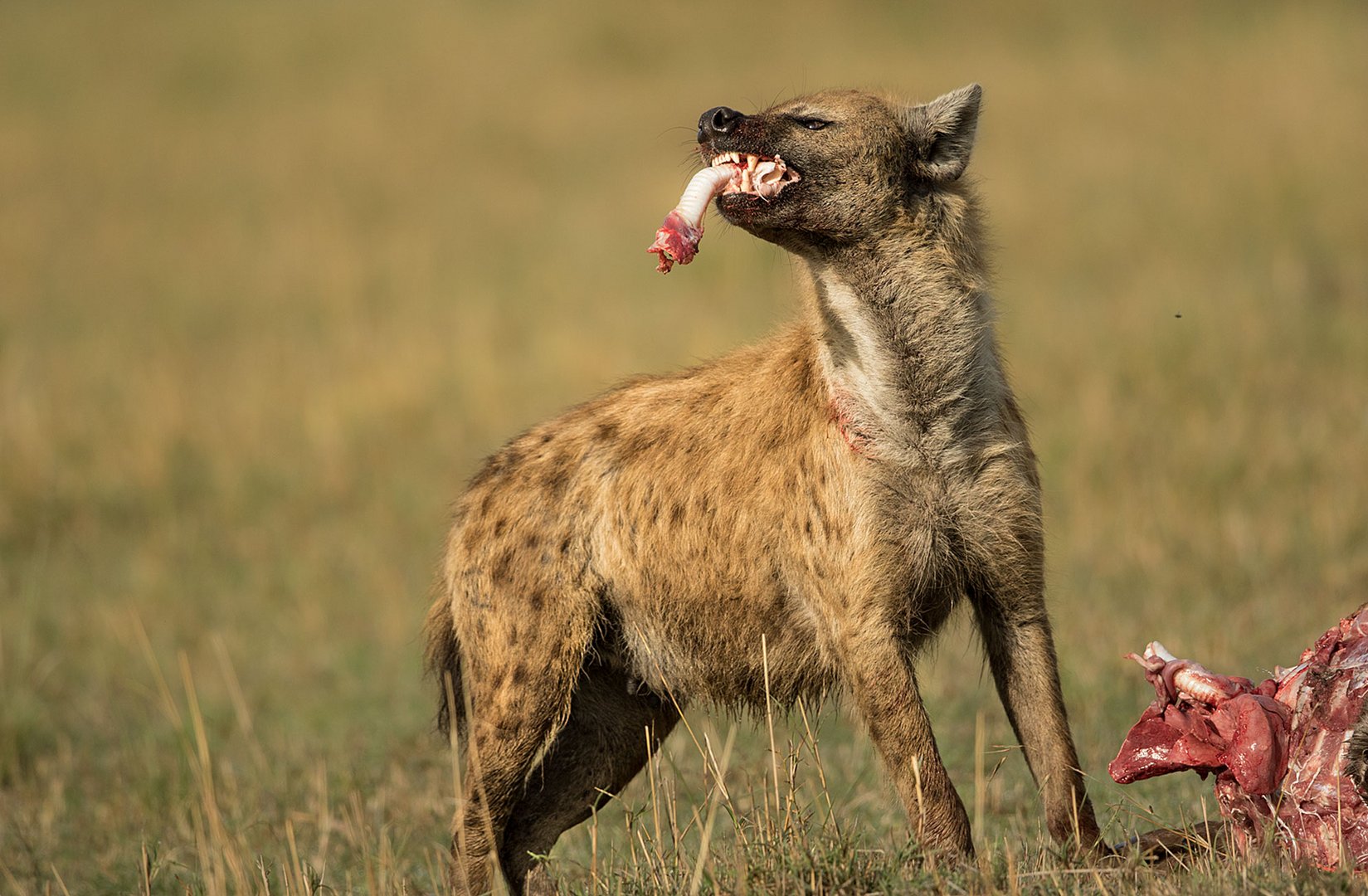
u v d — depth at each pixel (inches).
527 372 772.6
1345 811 217.0
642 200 1098.7
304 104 1432.1
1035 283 820.6
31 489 663.1
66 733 442.6
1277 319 689.0
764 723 299.0
